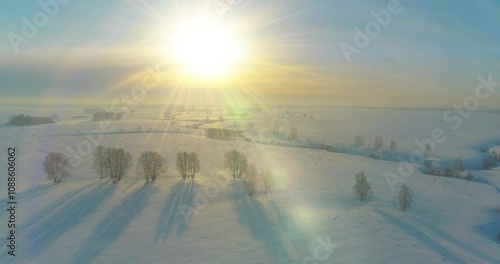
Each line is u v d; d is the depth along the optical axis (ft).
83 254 104.37
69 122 490.90
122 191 164.14
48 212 136.36
